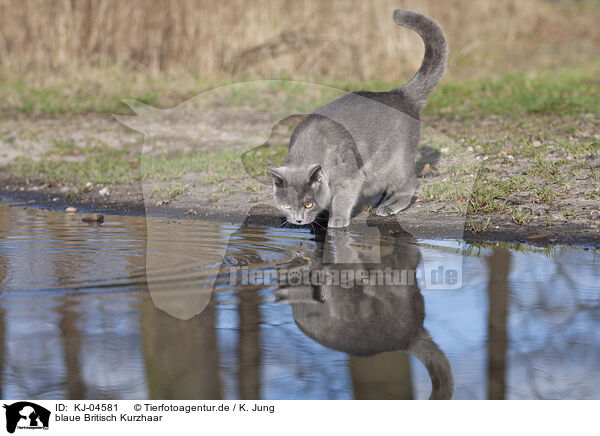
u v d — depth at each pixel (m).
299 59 14.44
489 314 4.10
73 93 12.78
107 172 8.81
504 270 4.92
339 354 3.63
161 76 13.91
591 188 6.80
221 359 3.58
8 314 4.04
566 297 4.34
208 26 14.34
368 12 14.84
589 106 10.24
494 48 17.45
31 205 7.63
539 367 3.47
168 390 3.35
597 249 5.39
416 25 6.34
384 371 3.46
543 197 6.63
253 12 14.37
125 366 3.50
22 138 10.42
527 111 10.34
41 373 3.43
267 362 3.56
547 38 18.94
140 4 14.59
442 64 6.41
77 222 6.61
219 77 13.62
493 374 3.41
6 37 14.64
